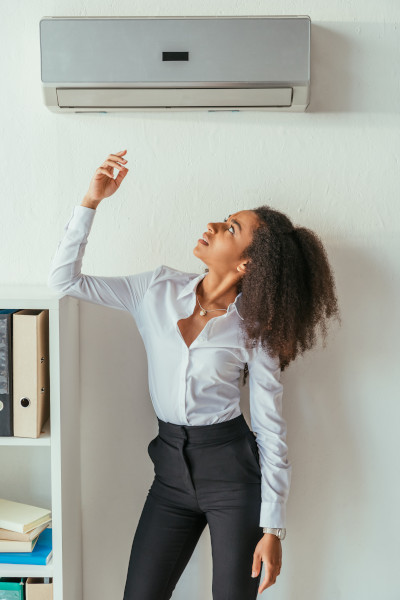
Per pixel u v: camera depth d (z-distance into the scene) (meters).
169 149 1.76
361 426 1.85
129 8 1.71
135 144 1.76
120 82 1.62
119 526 1.87
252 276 1.50
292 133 1.76
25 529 1.56
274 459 1.52
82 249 1.56
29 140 1.76
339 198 1.78
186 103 1.68
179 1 1.71
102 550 1.88
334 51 1.73
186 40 1.61
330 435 1.85
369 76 1.74
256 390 1.57
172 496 1.57
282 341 1.52
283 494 1.51
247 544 1.50
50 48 1.61
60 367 1.52
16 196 1.78
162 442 1.58
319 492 1.87
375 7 1.71
